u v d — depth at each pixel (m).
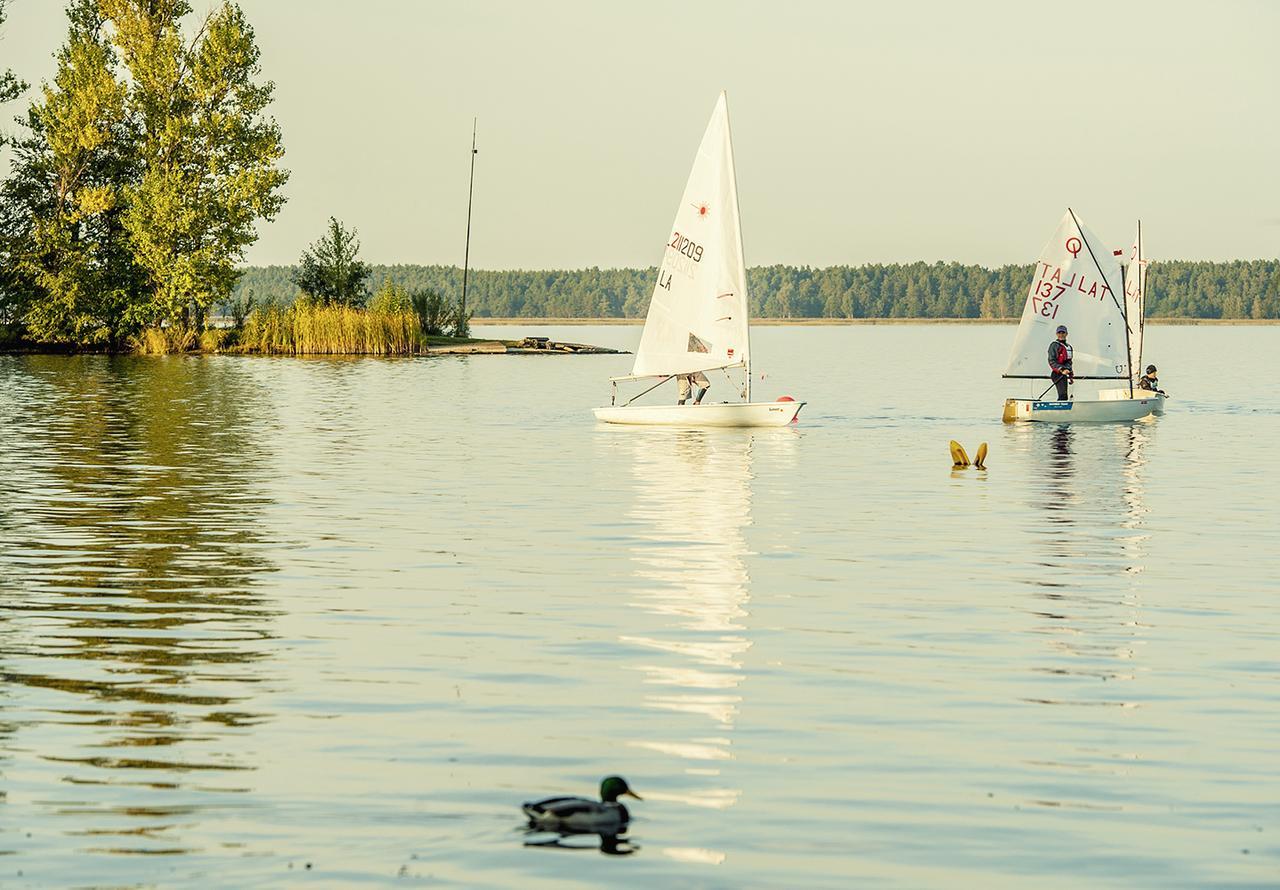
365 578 53.38
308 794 30.22
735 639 44.28
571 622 46.38
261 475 84.50
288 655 41.75
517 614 47.47
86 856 26.94
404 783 30.95
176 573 53.94
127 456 94.06
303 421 122.50
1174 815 29.44
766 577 54.28
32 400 143.38
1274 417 132.88
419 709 36.41
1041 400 125.25
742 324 116.94
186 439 106.00
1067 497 77.12
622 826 28.58
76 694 37.47
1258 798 30.42
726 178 115.94
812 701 37.47
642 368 118.94
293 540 61.56
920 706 37.03
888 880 26.28
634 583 52.91
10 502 72.31
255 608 48.03
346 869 26.48
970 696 37.97
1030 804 30.05
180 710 36.09
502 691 38.12
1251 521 68.75
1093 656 42.34
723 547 60.88
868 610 48.50
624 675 39.91
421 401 147.38
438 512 70.19
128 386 165.38
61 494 75.38
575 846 27.62
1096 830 28.62
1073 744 33.97
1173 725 35.50
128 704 36.59
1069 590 52.00
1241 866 26.94
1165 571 55.78
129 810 29.25
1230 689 38.75
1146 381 131.75
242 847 27.45
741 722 35.56
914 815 29.39
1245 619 47.28
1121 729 35.16
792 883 26.11
